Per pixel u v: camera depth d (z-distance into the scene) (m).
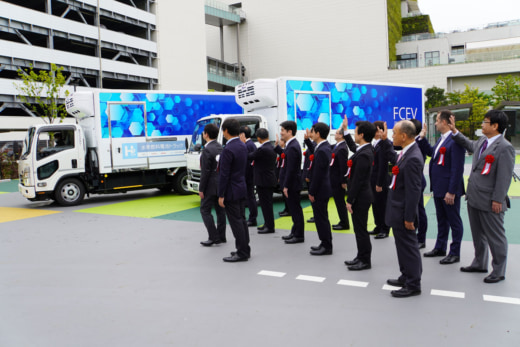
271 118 9.98
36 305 4.34
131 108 11.25
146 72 41.03
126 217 9.30
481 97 45.59
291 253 6.01
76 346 3.42
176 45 44.91
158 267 5.52
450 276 4.83
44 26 31.59
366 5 55.50
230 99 12.83
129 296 4.51
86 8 35.06
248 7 62.88
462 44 65.94
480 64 52.38
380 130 6.52
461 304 4.04
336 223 8.05
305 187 9.95
